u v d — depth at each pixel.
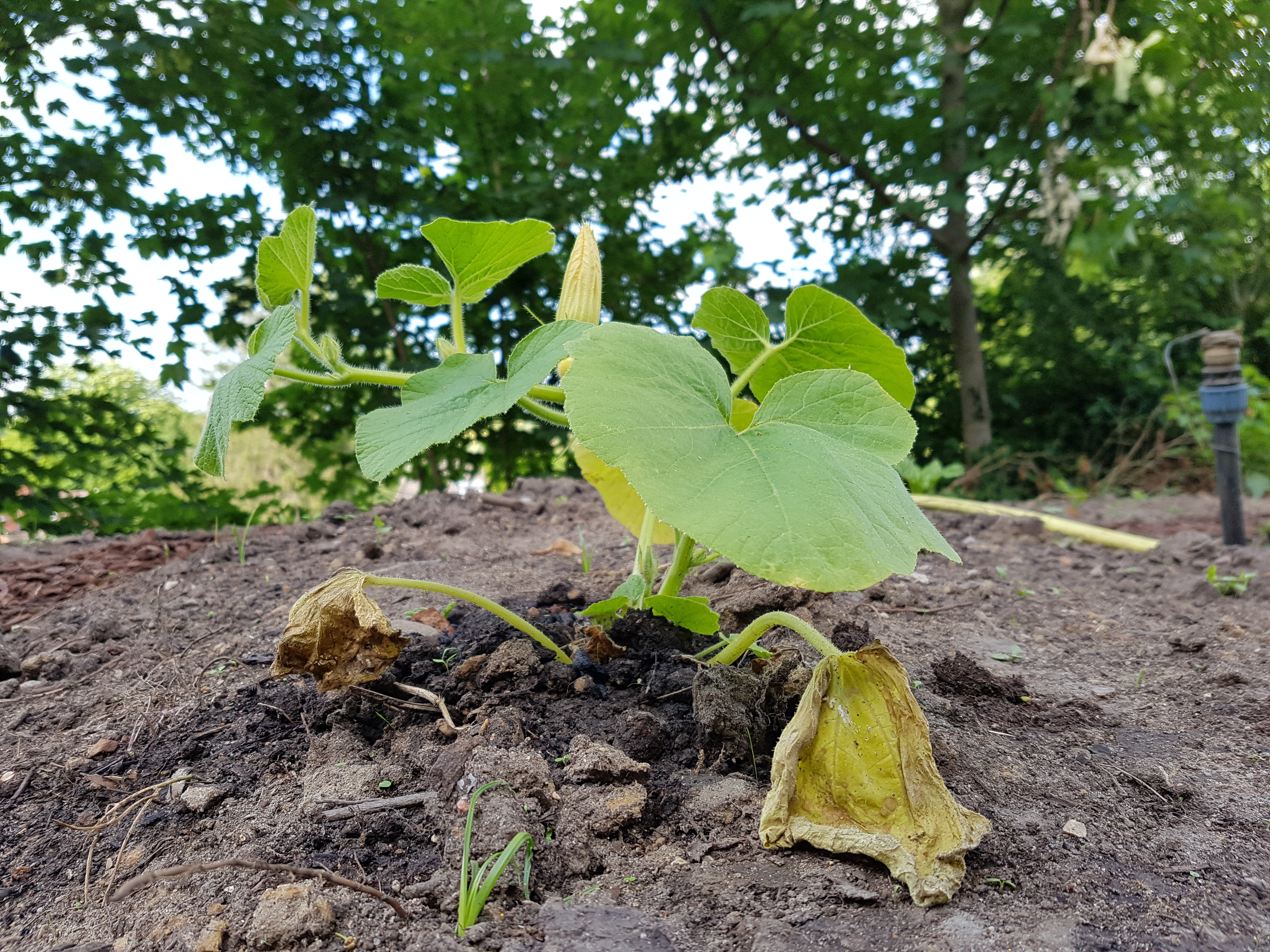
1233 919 1.42
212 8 6.30
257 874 1.56
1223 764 2.03
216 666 2.55
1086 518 6.58
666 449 1.53
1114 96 6.90
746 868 1.57
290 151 6.86
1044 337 11.25
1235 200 9.07
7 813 1.83
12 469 5.81
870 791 1.61
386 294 2.18
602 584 3.15
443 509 4.74
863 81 8.73
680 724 2.03
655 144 8.83
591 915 1.42
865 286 8.38
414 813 1.74
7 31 5.48
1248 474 8.61
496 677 2.18
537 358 1.73
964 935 1.36
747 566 1.38
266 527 4.70
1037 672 2.67
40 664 2.58
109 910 1.51
